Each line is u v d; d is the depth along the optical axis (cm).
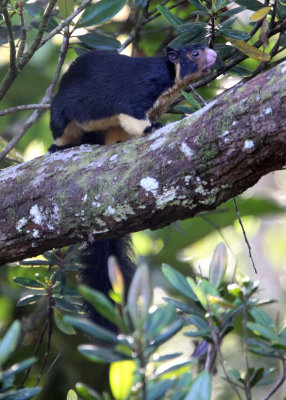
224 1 780
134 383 391
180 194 583
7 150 894
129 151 625
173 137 587
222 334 476
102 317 800
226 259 489
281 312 1333
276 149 523
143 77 848
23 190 668
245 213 1213
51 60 1229
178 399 391
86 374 1009
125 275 885
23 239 671
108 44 890
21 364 395
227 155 546
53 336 1023
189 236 1178
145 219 614
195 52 857
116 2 834
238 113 532
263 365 1064
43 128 1229
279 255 1581
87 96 853
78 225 640
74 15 798
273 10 812
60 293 796
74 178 644
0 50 1241
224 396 1006
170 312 385
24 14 1069
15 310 1070
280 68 522
